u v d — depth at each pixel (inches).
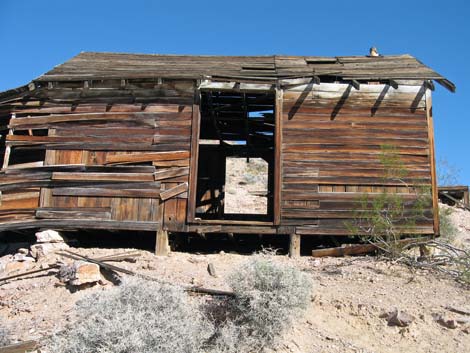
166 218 470.6
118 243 528.7
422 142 485.4
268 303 304.3
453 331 318.7
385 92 494.6
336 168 478.3
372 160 480.1
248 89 490.9
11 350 290.0
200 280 387.5
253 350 295.0
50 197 485.1
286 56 589.3
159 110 494.9
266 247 526.0
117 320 269.1
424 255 460.1
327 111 490.0
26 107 513.0
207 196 664.4
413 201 470.3
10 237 555.5
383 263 438.6
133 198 477.7
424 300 356.8
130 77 489.4
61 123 503.2
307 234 469.4
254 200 850.8
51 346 280.5
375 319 330.3
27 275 416.8
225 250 516.4
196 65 552.4
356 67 532.4
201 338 288.5
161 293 307.7
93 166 487.2
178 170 478.9
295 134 484.7
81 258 435.2
